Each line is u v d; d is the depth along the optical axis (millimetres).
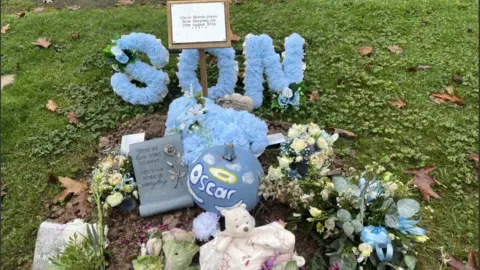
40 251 2777
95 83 4234
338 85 4148
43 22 5254
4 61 4594
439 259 2775
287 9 5410
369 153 3482
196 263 2596
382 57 4535
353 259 2500
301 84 3762
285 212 2869
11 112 3916
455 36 4867
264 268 2354
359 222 2500
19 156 3518
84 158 3488
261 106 3887
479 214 3043
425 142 3588
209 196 2672
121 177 2869
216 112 3084
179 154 3006
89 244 2625
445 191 3207
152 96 3834
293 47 3838
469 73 4293
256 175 2736
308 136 2869
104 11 5520
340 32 4938
